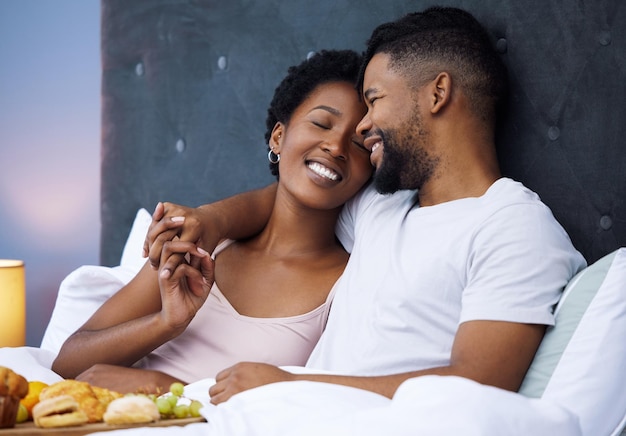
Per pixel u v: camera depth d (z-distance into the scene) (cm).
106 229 303
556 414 135
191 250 187
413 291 177
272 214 216
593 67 194
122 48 298
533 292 163
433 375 147
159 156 288
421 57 189
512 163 205
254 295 206
